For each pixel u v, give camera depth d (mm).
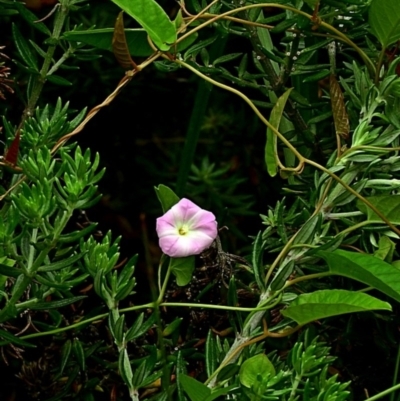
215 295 748
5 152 709
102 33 704
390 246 680
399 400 681
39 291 646
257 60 802
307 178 782
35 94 739
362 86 700
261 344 658
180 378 587
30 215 599
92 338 770
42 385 750
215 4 753
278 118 674
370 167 676
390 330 727
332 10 740
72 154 820
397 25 688
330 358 662
